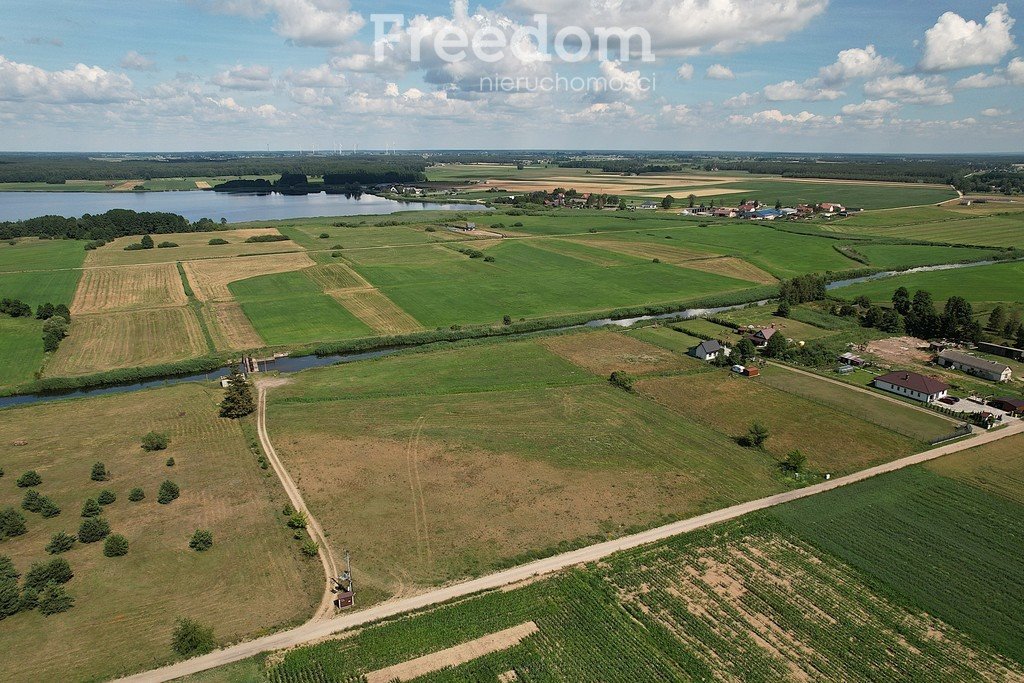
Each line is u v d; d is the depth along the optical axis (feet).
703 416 263.90
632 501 201.36
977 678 135.13
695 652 141.90
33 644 144.36
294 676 135.95
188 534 183.83
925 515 192.24
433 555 175.32
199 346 348.79
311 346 351.05
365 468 220.64
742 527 186.60
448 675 135.95
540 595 159.84
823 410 268.82
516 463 224.53
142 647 143.84
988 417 252.21
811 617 152.66
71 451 233.35
